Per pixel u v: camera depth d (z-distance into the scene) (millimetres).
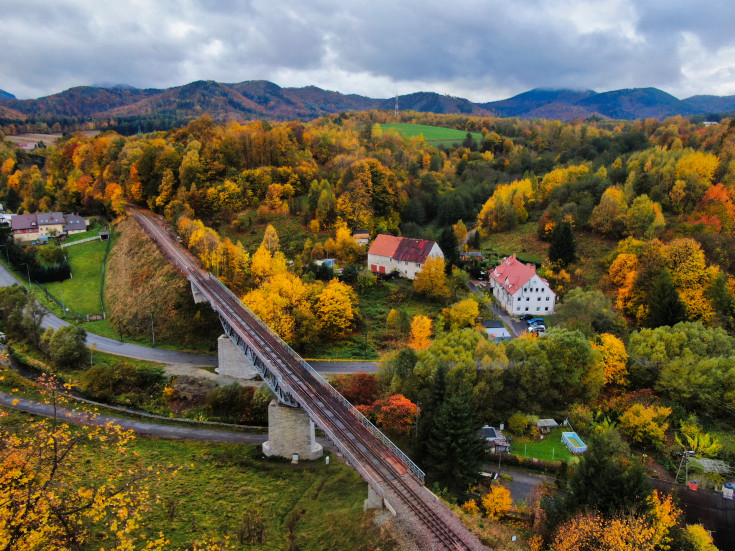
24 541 26641
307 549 51625
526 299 113750
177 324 107000
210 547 42156
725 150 151500
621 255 117438
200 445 75438
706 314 97875
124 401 86562
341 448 54312
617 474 48281
